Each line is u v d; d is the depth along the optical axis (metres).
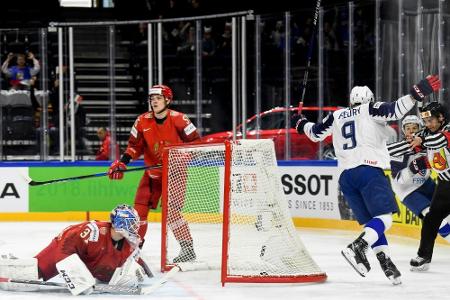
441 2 22.83
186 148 15.32
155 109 16.23
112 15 37.38
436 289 14.07
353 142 14.10
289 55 28.97
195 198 18.61
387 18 26.23
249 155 15.10
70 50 29.30
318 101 29.91
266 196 14.98
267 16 29.67
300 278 14.34
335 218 24.16
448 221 17.03
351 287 14.21
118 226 12.39
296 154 29.30
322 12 28.78
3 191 27.48
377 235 13.68
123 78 35.16
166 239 15.80
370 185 13.89
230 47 33.31
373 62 29.27
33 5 38.06
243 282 14.11
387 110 13.74
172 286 14.05
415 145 15.66
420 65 23.88
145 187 16.78
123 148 33.75
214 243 18.30
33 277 13.01
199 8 36.62
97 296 12.85
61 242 12.70
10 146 30.16
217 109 32.38
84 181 27.62
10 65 30.98
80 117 30.73
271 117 30.48
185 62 33.59
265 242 14.91
